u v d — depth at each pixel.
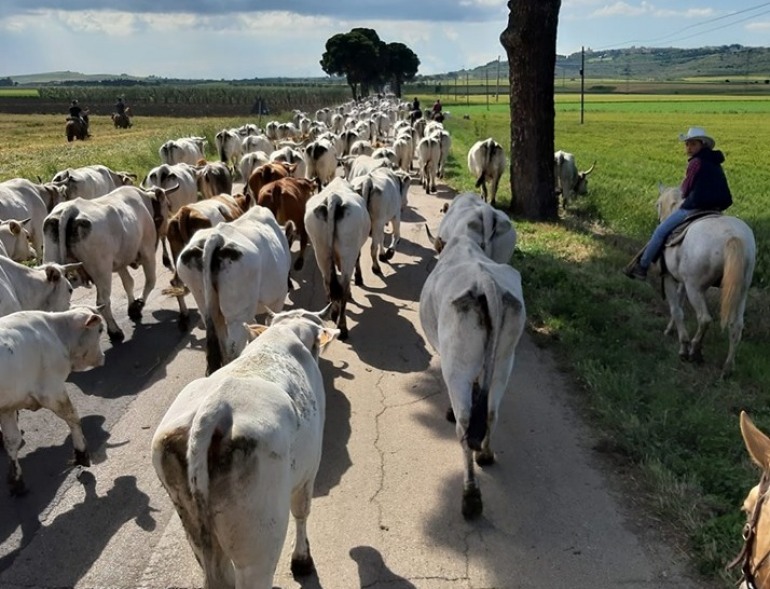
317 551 5.08
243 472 3.40
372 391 7.66
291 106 78.69
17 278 7.38
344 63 101.81
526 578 4.82
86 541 5.21
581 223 16.50
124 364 8.30
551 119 16.56
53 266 7.70
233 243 6.81
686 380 7.84
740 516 5.16
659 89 148.38
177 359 8.47
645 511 5.51
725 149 36.97
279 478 3.58
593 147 36.69
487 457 6.14
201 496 3.27
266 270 7.34
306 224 9.50
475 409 5.33
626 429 6.55
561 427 6.84
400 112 51.78
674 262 8.49
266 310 7.61
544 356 8.55
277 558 3.68
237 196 10.84
